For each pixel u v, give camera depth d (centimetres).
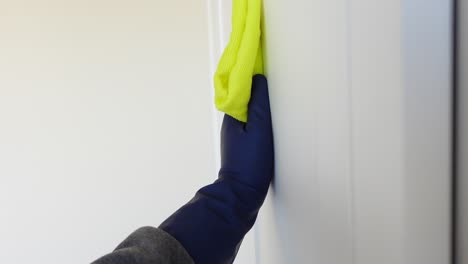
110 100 89
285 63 45
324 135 37
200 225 44
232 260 47
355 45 30
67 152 90
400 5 24
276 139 50
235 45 50
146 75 89
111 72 89
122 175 92
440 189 25
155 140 91
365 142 30
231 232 46
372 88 28
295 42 42
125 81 89
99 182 92
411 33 24
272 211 55
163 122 90
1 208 91
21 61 87
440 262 25
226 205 46
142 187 92
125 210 92
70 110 89
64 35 87
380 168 28
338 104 34
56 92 89
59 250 93
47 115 89
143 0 88
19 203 91
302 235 44
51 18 87
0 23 86
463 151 24
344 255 34
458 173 24
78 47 88
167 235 40
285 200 49
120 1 88
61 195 92
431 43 24
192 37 89
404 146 25
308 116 40
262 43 53
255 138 49
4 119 89
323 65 36
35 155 90
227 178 49
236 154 50
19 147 90
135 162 91
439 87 24
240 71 48
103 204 92
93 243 93
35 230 92
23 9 86
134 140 91
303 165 42
